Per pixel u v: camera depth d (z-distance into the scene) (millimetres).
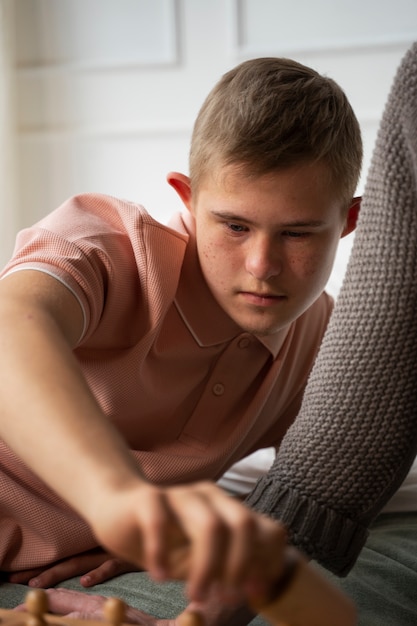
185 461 998
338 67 2229
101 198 989
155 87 2340
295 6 2242
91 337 904
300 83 914
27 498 946
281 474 808
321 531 790
